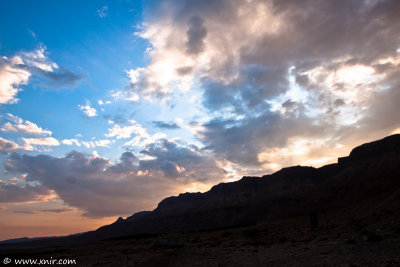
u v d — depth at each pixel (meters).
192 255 35.12
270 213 199.12
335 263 19.30
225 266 24.00
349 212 67.44
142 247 58.34
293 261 22.47
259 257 27.30
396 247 22.14
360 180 178.25
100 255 46.00
